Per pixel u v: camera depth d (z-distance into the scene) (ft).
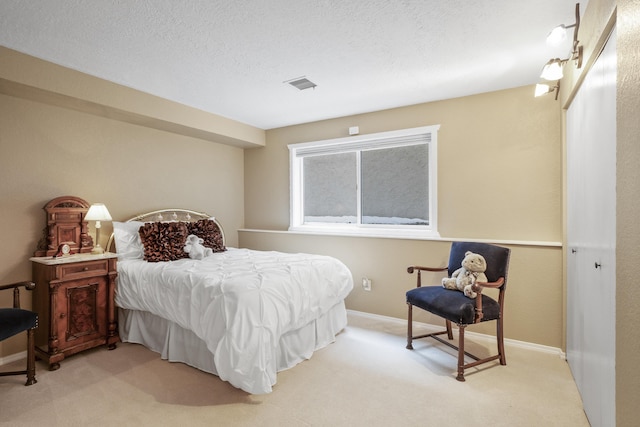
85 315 8.61
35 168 8.95
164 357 8.41
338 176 13.64
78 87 8.72
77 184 9.87
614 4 4.37
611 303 4.95
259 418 6.02
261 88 10.11
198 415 6.10
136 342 9.38
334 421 5.95
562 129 8.68
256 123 14.19
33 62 7.87
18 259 8.61
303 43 7.39
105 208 9.68
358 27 6.74
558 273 8.97
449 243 10.57
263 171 15.43
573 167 7.66
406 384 7.24
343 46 7.54
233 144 15.02
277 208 14.99
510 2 5.94
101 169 10.48
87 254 9.25
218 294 7.19
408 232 11.62
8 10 6.04
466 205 10.53
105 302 9.05
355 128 12.67
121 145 11.05
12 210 8.53
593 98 5.87
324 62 8.34
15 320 6.74
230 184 15.29
